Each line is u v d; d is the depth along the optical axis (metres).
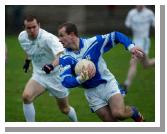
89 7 81.12
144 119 28.75
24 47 28.42
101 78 24.78
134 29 44.97
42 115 33.25
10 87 42.00
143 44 44.94
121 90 25.34
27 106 28.38
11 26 75.50
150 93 39.00
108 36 24.81
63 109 29.55
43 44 27.80
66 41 24.31
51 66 26.34
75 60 24.42
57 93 28.80
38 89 28.34
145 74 46.75
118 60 54.25
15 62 53.62
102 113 25.16
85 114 33.31
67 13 80.00
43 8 80.31
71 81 23.78
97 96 25.09
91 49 24.56
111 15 78.31
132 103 35.81
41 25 77.25
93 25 77.00
